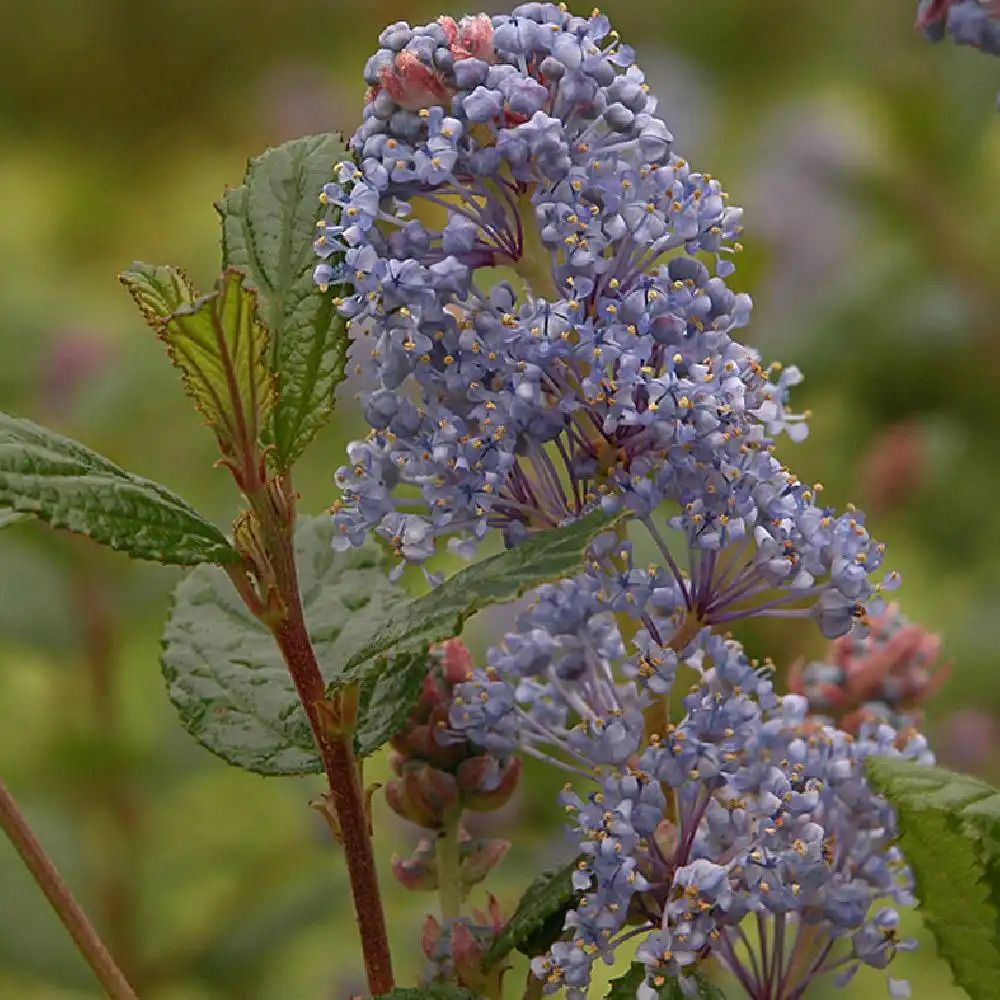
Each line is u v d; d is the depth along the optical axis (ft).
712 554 1.57
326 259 1.57
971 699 2.85
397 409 1.55
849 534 1.58
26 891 2.45
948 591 3.09
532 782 2.40
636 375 1.53
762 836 1.55
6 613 2.59
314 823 2.78
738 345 1.56
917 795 1.53
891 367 3.31
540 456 1.57
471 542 1.56
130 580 2.64
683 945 1.54
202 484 3.05
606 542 1.57
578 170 1.54
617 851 1.55
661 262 1.59
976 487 3.21
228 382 1.54
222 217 1.60
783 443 3.18
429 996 1.57
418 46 1.55
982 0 1.59
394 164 1.55
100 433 2.87
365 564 1.70
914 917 2.67
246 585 1.56
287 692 1.65
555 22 1.56
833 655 1.82
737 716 1.56
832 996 2.09
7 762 2.75
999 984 1.56
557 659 1.61
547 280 1.57
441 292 1.54
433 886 1.69
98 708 2.63
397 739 1.67
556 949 1.55
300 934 2.69
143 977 2.45
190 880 2.79
